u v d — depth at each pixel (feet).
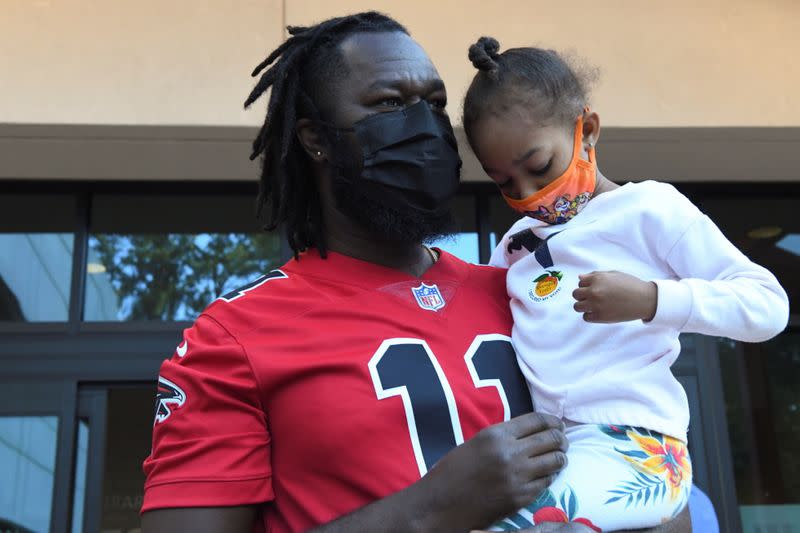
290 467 3.96
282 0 10.28
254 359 4.03
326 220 4.90
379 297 4.39
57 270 11.66
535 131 4.52
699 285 4.05
